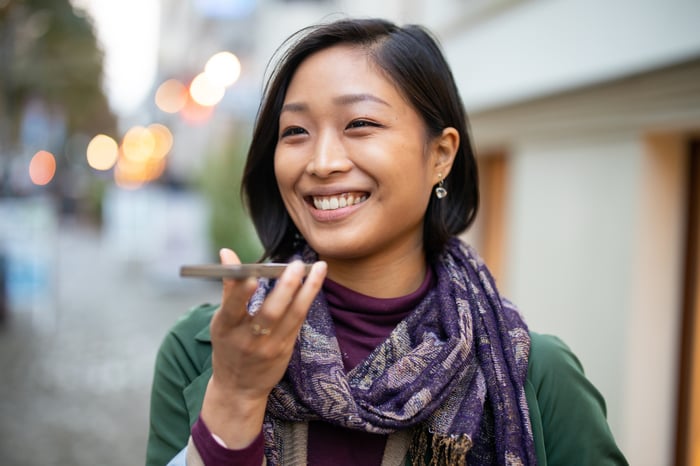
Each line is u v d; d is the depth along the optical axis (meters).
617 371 3.41
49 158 25.20
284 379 1.21
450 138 1.38
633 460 3.34
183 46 22.44
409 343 1.25
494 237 5.24
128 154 20.39
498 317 1.32
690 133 3.29
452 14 5.35
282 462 1.19
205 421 1.05
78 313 8.77
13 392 5.40
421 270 1.40
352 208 1.24
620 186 3.50
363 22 1.29
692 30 2.82
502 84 4.52
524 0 4.23
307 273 0.97
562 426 1.28
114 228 15.69
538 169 4.32
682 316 3.44
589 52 3.55
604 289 3.57
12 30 10.91
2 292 7.76
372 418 1.13
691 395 3.34
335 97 1.22
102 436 4.54
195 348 1.34
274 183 1.51
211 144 12.12
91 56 14.52
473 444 1.21
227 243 9.75
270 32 10.13
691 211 3.42
